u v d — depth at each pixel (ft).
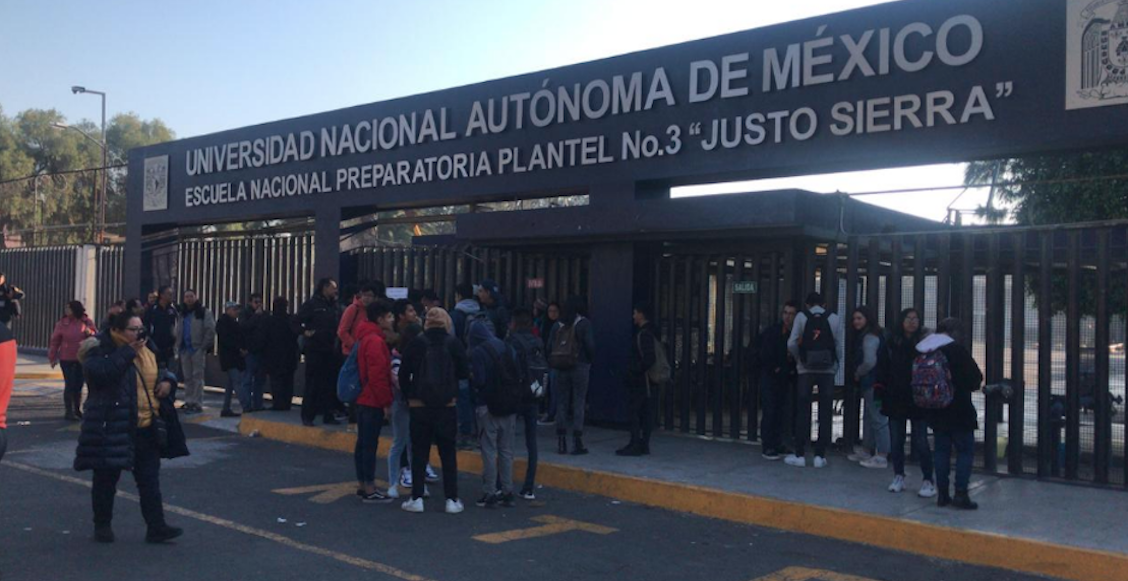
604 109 40.37
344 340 37.93
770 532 26.71
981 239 32.91
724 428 38.42
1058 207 48.78
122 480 31.48
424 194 47.11
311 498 29.30
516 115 43.47
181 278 60.85
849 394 34.53
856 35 33.96
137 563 21.48
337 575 21.12
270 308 55.16
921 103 32.58
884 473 31.73
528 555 23.40
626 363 39.60
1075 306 30.09
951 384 26.45
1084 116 29.55
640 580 21.61
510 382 28.35
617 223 37.42
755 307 36.91
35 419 46.09
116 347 22.35
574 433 34.91
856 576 22.41
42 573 20.48
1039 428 30.73
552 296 44.16
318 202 52.08
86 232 104.99
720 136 37.11
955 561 24.00
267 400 51.70
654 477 30.81
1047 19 30.25
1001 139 30.99
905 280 38.81
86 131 155.12
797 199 32.19
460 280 46.96
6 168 141.59
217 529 24.98
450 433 27.50
